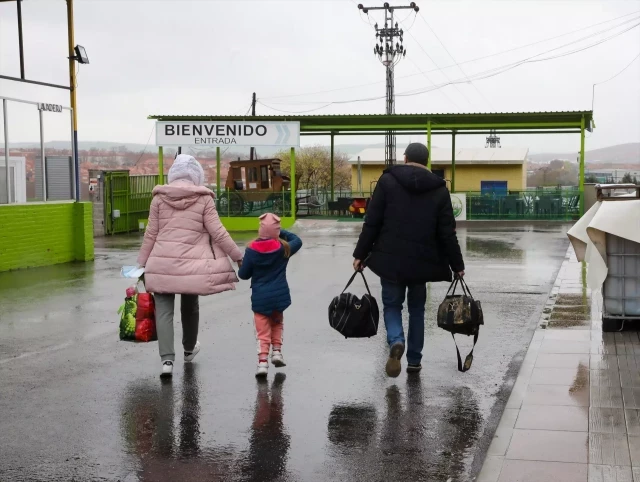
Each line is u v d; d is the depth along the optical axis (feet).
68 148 55.21
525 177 170.71
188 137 94.79
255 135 94.73
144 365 23.79
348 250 63.16
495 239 71.46
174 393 20.70
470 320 21.11
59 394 20.65
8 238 49.19
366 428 17.79
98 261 55.77
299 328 29.35
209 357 24.80
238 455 16.19
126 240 78.69
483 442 16.78
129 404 19.74
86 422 18.33
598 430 16.74
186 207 22.16
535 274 45.55
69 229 55.21
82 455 16.20
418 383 21.47
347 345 26.35
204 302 35.99
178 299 36.78
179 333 28.73
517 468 14.73
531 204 97.50
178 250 22.07
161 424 18.17
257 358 24.58
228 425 18.08
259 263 21.84
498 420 18.22
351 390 20.85
